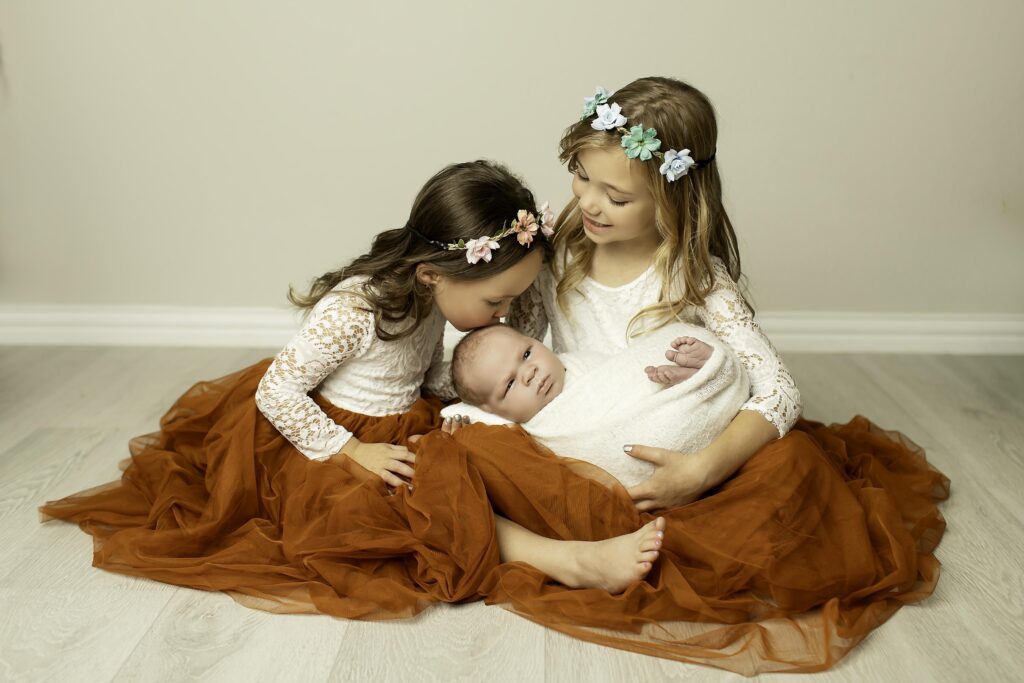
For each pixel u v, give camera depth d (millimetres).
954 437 2066
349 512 1495
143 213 2580
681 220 1607
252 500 1598
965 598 1443
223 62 2439
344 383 1674
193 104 2477
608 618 1349
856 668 1285
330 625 1380
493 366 1565
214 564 1466
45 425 2094
